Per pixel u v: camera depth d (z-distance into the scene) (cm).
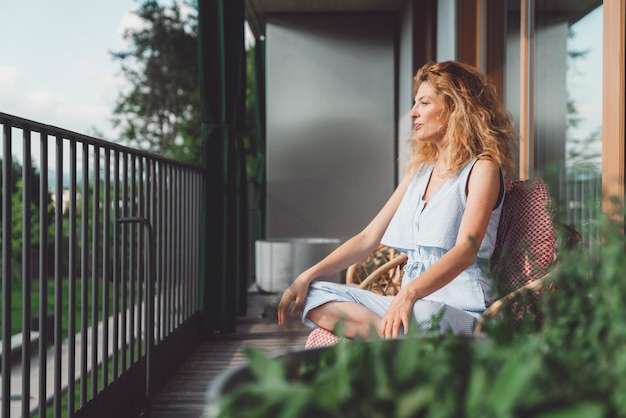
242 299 525
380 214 226
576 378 64
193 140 2498
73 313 234
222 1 435
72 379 233
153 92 2509
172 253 384
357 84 787
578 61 271
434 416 55
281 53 791
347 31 788
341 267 218
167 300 372
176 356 377
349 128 788
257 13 794
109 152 274
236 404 66
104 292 272
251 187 802
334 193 787
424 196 213
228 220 440
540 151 329
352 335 184
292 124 790
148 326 263
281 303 185
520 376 53
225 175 438
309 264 656
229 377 77
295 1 740
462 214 202
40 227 212
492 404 54
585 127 262
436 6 614
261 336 453
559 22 298
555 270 90
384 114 785
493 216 203
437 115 214
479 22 450
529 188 212
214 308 442
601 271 78
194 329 427
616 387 60
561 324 80
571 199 276
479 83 214
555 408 56
